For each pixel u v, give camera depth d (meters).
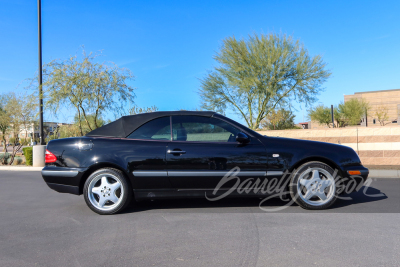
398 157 10.19
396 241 3.41
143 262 2.96
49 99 13.20
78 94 13.09
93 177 4.75
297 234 3.67
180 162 4.73
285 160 4.79
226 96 19.75
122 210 4.95
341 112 36.44
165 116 5.03
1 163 17.28
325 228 3.89
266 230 3.84
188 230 3.90
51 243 3.56
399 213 4.58
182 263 2.91
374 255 3.03
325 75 18.31
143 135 4.92
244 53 18.53
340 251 3.14
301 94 18.70
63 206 5.51
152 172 4.73
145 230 3.95
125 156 4.74
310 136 11.02
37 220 4.59
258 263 2.88
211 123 4.98
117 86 13.39
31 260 3.07
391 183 7.38
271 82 18.28
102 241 3.58
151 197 4.79
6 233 3.98
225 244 3.38
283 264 2.85
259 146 4.84
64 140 4.96
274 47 18.50
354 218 4.33
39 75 13.70
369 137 10.45
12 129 16.59
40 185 8.32
